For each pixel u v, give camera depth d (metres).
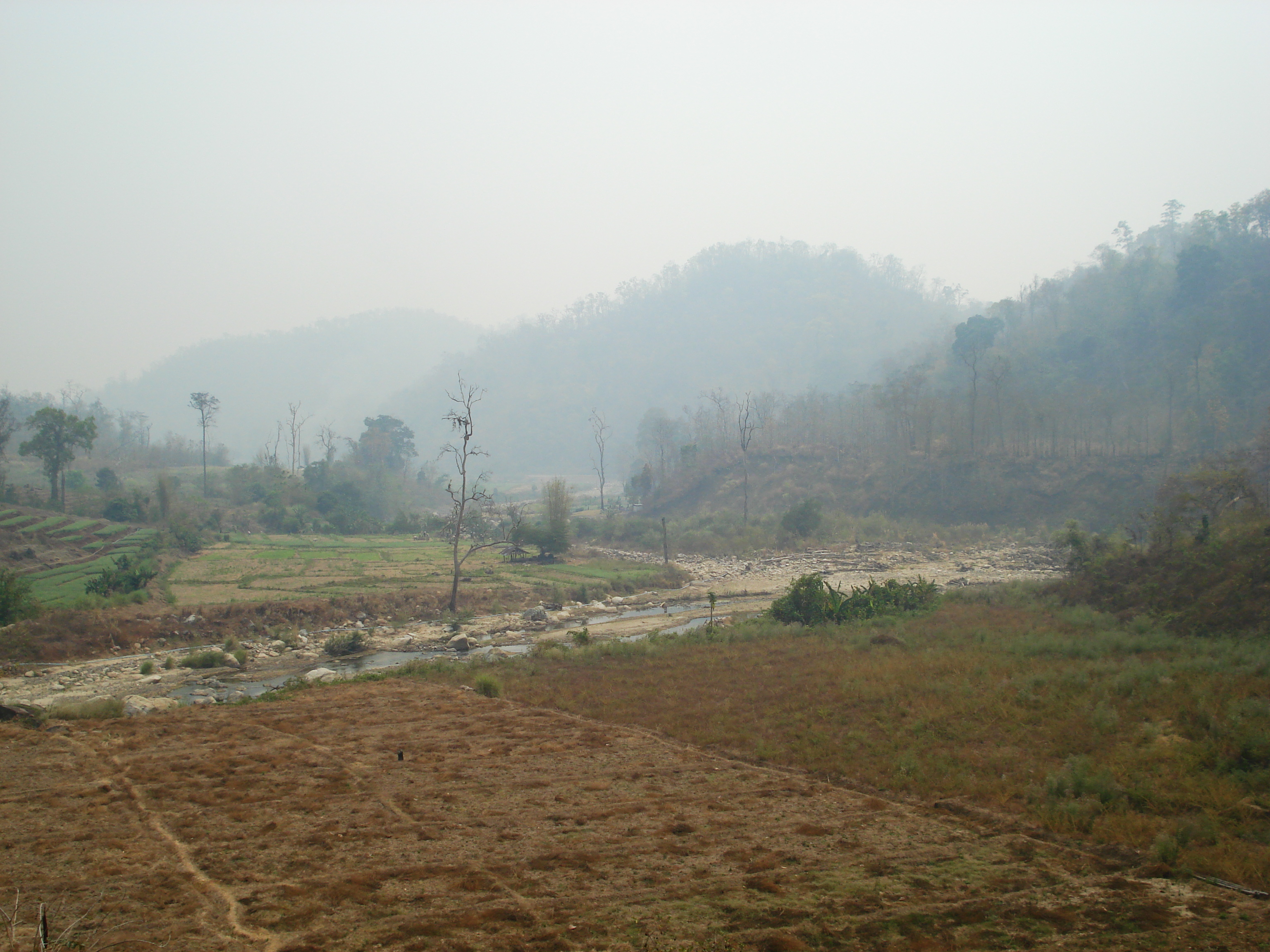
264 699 19.16
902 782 11.86
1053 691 15.21
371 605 35.69
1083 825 9.94
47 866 8.91
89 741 14.64
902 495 80.44
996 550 58.94
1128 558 26.72
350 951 6.98
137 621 29.50
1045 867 8.91
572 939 7.25
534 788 11.91
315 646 29.58
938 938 7.27
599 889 8.38
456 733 15.22
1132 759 11.66
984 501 74.12
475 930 7.41
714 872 8.83
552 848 9.52
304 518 86.25
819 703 16.50
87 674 24.30
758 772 12.69
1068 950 7.04
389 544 71.81
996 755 12.50
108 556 51.75
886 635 23.09
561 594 39.94
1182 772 11.04
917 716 14.88
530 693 19.02
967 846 9.58
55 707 17.48
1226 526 25.52
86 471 114.81
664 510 100.88
